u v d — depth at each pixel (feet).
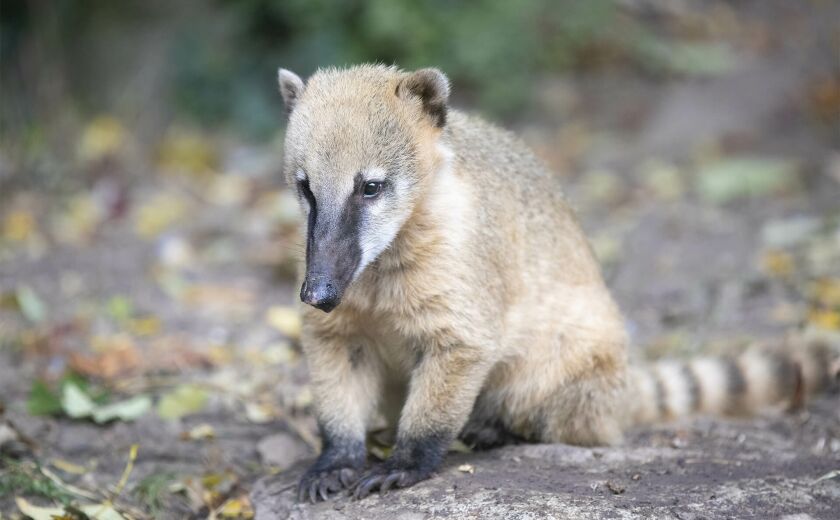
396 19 56.34
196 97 59.93
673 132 57.36
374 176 23.36
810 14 68.44
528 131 58.90
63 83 57.26
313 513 23.49
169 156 55.98
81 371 34.09
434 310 24.56
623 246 45.44
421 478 24.41
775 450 27.14
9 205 49.90
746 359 31.42
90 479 28.04
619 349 28.48
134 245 47.24
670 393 30.81
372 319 25.09
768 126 56.39
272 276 43.45
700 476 24.25
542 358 27.66
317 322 25.17
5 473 27.55
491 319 25.29
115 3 60.64
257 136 58.90
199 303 41.01
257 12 60.23
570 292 28.04
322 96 24.43
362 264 23.30
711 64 62.80
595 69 64.08
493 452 27.17
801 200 48.47
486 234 25.45
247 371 34.91
